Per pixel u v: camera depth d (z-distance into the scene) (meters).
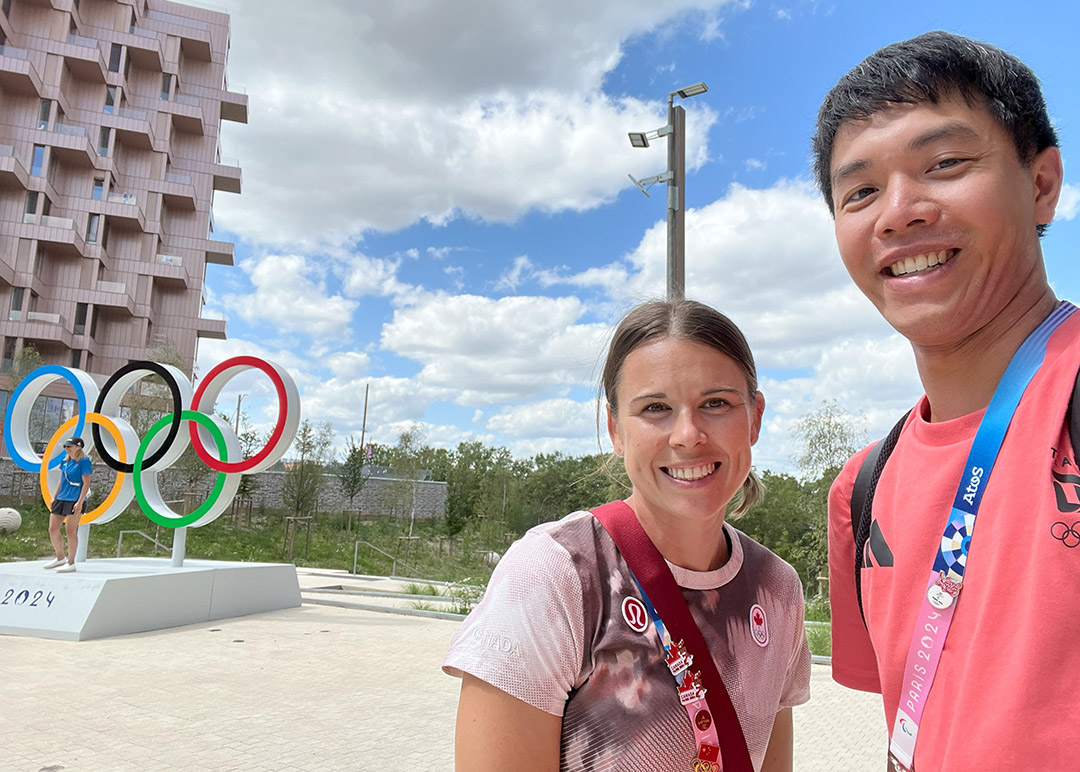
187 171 42.12
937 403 1.26
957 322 1.14
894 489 1.31
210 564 11.16
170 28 41.78
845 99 1.23
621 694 1.30
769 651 1.50
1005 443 1.04
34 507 23.28
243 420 27.91
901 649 1.16
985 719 0.90
